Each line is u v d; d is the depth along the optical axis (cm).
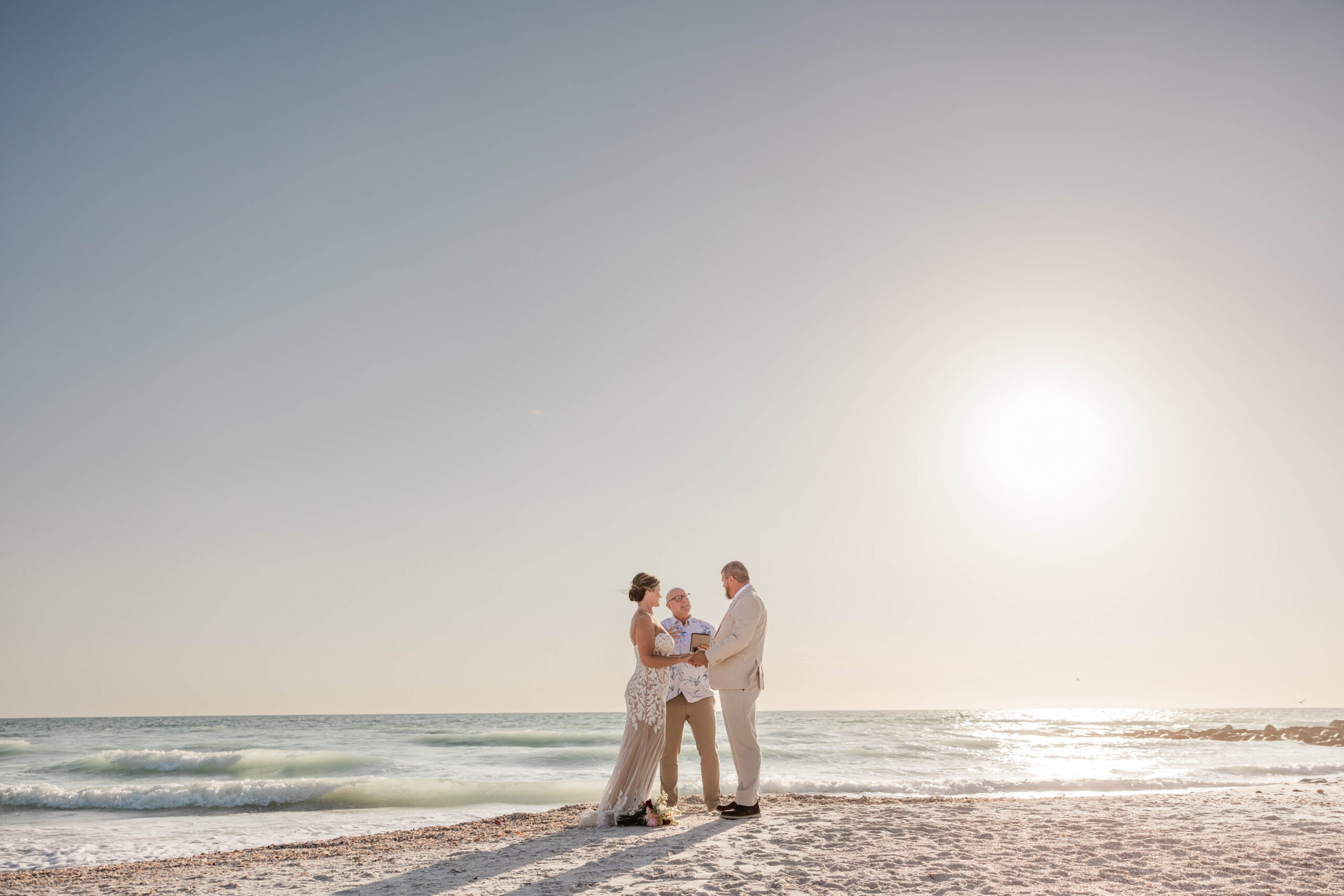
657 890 441
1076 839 607
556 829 717
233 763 1977
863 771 1969
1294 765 2036
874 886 453
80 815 1228
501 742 2830
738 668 704
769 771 1966
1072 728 4909
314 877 541
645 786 675
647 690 687
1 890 554
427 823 1065
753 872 486
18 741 2708
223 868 626
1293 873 486
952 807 807
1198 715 10356
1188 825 679
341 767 1969
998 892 438
